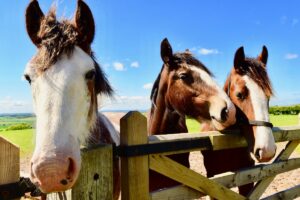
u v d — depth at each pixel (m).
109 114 4.87
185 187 2.20
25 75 1.91
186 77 3.40
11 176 1.35
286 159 3.29
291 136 3.30
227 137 2.72
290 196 3.38
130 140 1.81
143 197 1.88
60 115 1.64
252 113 3.04
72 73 1.77
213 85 3.26
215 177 2.42
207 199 3.59
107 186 1.73
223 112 3.01
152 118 3.92
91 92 1.98
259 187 2.94
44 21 1.98
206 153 3.74
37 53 1.87
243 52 3.37
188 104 3.41
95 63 2.16
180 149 2.17
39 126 1.62
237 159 3.48
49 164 1.46
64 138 1.58
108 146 1.74
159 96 3.77
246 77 3.24
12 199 1.36
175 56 3.59
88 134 2.02
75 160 1.55
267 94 3.16
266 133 2.88
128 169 1.80
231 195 2.57
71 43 1.86
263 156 2.82
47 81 1.73
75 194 1.57
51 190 1.47
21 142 15.98
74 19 2.07
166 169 2.04
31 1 2.01
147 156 1.92
